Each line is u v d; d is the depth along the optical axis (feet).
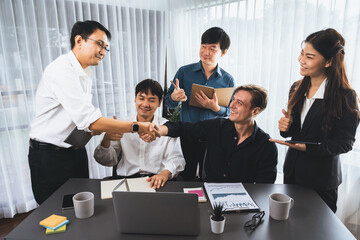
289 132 5.16
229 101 6.96
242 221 3.46
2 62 7.34
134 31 9.76
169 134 5.36
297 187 4.44
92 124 4.78
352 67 6.29
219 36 6.64
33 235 3.20
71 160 5.26
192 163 6.73
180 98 6.80
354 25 6.26
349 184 6.68
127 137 5.59
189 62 10.39
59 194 4.18
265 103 4.73
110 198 4.03
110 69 9.33
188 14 10.05
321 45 4.29
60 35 8.30
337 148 4.38
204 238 3.13
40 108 4.99
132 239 3.14
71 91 4.68
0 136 7.57
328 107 4.44
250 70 8.66
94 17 8.91
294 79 7.50
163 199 3.06
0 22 7.16
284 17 7.50
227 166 5.11
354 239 3.11
